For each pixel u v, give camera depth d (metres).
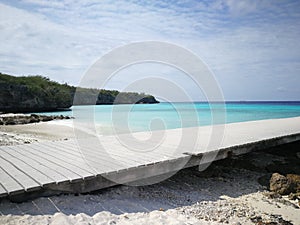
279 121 13.20
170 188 5.45
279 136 7.95
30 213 3.34
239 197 5.27
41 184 3.67
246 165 7.55
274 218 4.34
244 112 36.62
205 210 4.44
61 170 4.36
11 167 4.54
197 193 5.32
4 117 22.88
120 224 3.45
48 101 42.44
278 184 5.61
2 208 3.36
